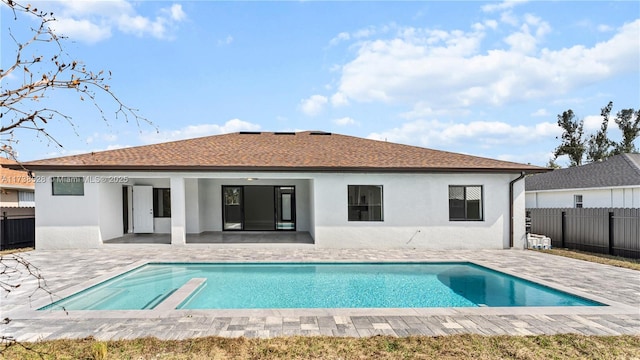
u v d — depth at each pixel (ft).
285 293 26.89
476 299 25.36
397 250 41.60
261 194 57.88
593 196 70.49
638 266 32.22
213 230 56.54
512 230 43.37
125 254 37.78
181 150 48.47
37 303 21.11
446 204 43.24
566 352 14.56
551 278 27.94
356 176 42.93
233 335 16.24
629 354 14.39
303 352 14.42
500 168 42.39
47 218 40.81
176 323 17.71
